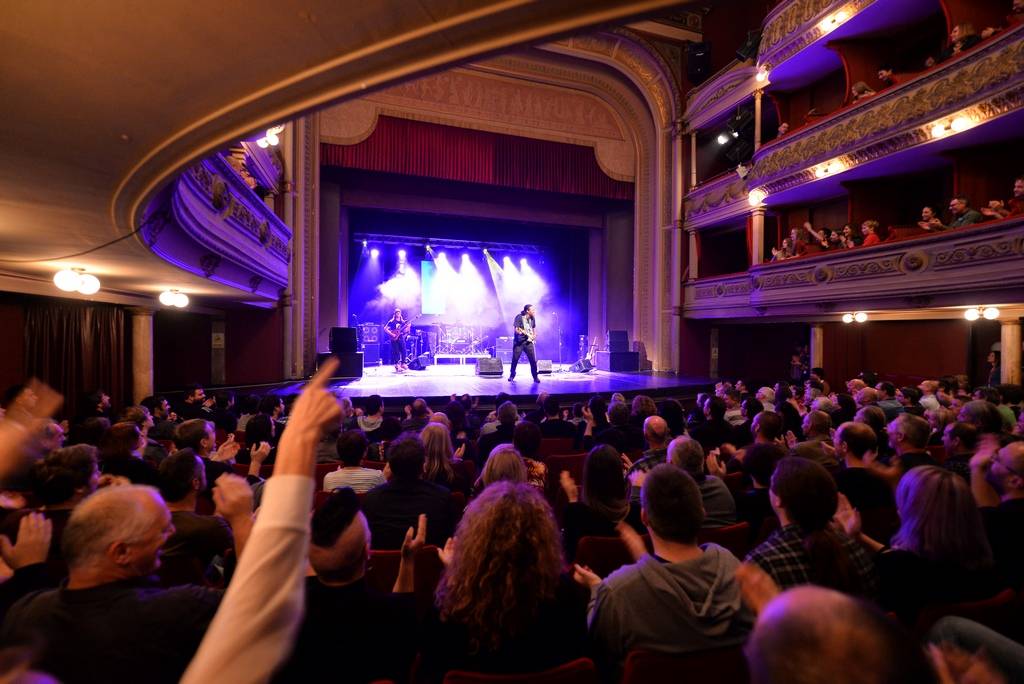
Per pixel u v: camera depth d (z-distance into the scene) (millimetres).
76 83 2229
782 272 11352
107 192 3408
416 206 16141
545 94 15492
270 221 8617
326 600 1489
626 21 1780
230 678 566
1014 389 6109
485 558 1547
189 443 3564
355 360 12344
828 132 10203
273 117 2465
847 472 3090
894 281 8797
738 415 6309
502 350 18562
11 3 1748
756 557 1859
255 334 11938
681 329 15812
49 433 3100
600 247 18703
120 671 1241
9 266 5965
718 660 1530
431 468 3695
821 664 517
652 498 1831
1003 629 1747
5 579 1615
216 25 1920
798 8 11180
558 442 5422
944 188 10203
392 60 2119
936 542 1880
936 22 10062
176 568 2186
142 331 9203
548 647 1558
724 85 13836
